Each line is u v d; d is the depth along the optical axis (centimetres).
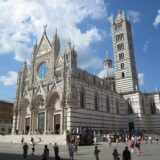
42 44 8869
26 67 9275
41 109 7906
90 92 8056
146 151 4425
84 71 8175
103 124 8344
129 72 10719
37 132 7650
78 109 7175
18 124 8500
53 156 3750
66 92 7081
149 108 10494
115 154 2547
